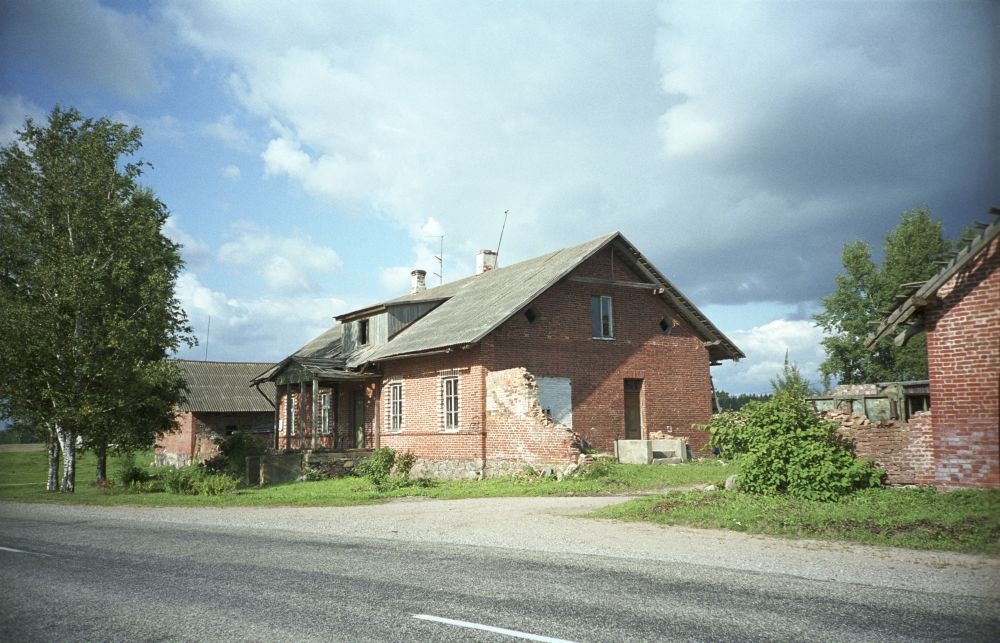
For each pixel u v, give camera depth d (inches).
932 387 507.2
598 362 1013.8
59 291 885.8
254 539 440.1
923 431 517.0
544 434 833.5
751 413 574.6
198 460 1713.8
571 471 789.2
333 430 1288.1
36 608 258.1
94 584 299.3
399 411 1095.6
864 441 545.6
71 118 989.2
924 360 1419.8
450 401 992.2
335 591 280.2
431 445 1004.6
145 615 246.2
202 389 1911.9
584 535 428.8
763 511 477.4
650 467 852.0
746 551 365.1
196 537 453.7
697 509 501.4
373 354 1155.9
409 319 1240.8
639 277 1077.1
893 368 1528.1
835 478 514.0
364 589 283.4
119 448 1103.0
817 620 231.9
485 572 317.7
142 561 358.0
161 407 1114.1
